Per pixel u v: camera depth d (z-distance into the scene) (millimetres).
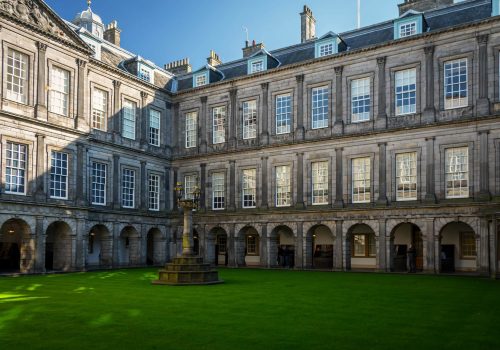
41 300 16844
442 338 10578
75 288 20969
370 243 38094
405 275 29531
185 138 43906
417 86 32938
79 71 34969
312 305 15469
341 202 35125
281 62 40531
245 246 43438
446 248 34500
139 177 40469
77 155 34406
